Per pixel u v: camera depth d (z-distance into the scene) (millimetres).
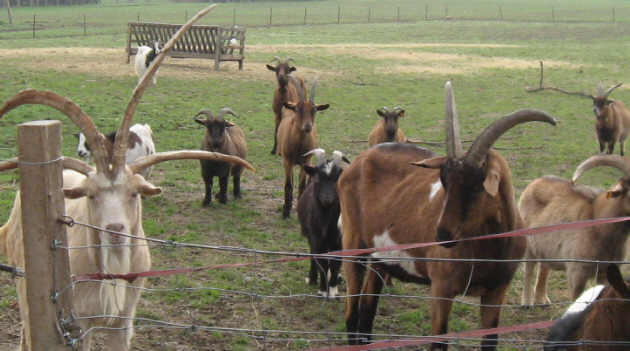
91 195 4188
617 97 25422
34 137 3318
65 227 3496
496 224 5258
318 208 8102
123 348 4891
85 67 28578
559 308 7883
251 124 19375
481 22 63969
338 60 35094
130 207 4309
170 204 11531
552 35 51375
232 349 6363
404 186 6094
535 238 7703
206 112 11617
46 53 32938
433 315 5648
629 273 8312
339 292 8242
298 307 7555
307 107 11797
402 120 20766
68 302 3529
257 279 8305
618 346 4035
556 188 7684
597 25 60281
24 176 3357
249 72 29750
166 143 16031
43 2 77438
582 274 7090
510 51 40719
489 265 5371
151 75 4133
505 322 7465
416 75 30781
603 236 6871
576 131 19750
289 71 18000
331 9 80750
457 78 30094
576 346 4391
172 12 72188
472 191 5039
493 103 24031
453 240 4797
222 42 30078
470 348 6715
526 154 16656
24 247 3436
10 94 21266
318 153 8523
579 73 31891
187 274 8219
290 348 6508
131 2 95375
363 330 6520
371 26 58625
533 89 26906
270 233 10375
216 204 11758
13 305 6848
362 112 21875
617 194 6609
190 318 6977
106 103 20719
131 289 4777
